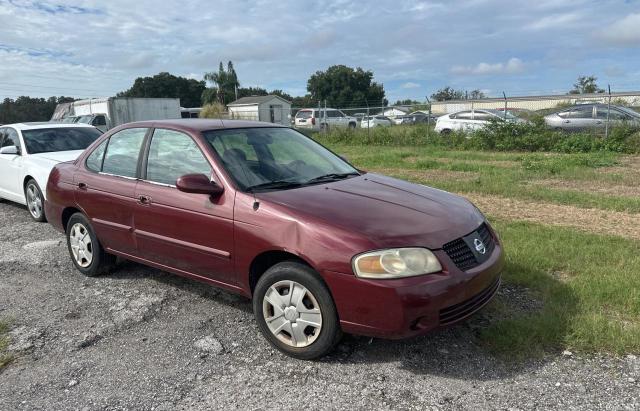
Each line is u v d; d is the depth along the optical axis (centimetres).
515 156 1477
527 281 459
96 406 309
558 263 500
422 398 306
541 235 599
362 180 443
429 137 1973
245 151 434
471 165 1280
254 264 376
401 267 317
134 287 497
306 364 350
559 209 767
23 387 331
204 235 398
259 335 394
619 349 343
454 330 386
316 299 339
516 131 1712
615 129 1540
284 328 357
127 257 483
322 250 331
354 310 324
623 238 586
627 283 437
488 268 351
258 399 311
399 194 405
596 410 289
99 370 349
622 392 304
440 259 328
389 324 317
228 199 386
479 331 380
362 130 2239
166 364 354
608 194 884
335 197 382
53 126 890
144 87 9750
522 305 421
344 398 309
